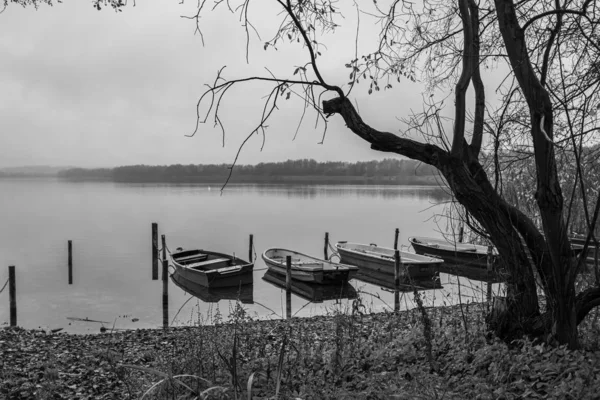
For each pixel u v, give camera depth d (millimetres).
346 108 5270
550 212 4727
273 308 15961
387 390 4281
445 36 6098
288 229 37688
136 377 6344
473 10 5457
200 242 30984
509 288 5336
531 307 5211
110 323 13844
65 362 7574
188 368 5504
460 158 5219
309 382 5074
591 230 4617
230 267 19141
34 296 17266
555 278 4840
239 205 64875
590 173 6129
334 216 48500
